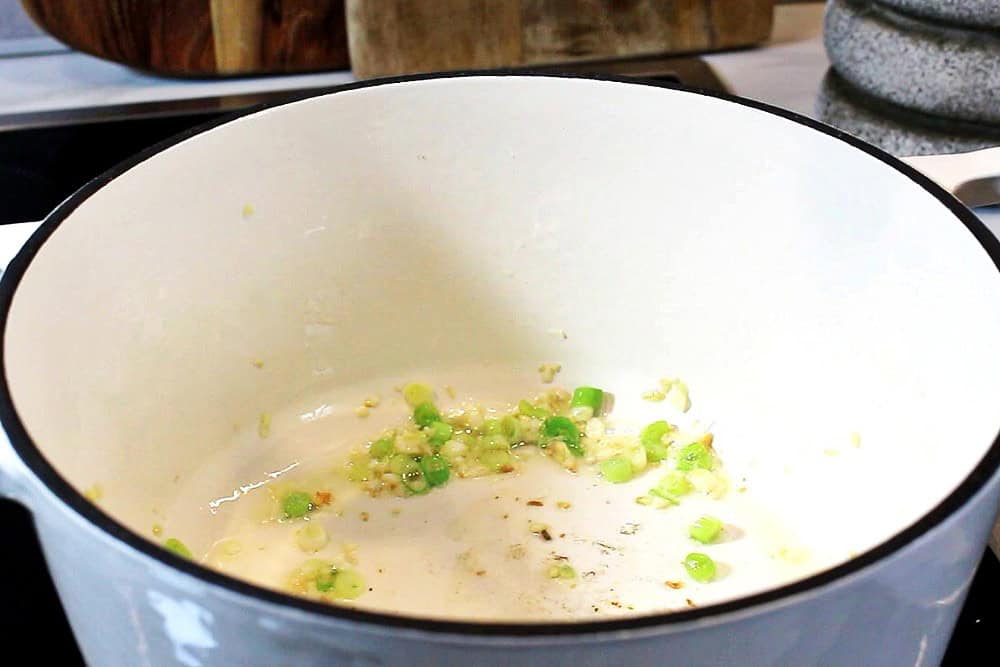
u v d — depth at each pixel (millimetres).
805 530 513
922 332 484
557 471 531
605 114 536
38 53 701
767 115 516
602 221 551
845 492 511
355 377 564
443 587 490
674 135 532
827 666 377
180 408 520
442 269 559
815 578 359
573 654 340
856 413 513
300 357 552
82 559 372
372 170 539
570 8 677
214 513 522
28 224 489
